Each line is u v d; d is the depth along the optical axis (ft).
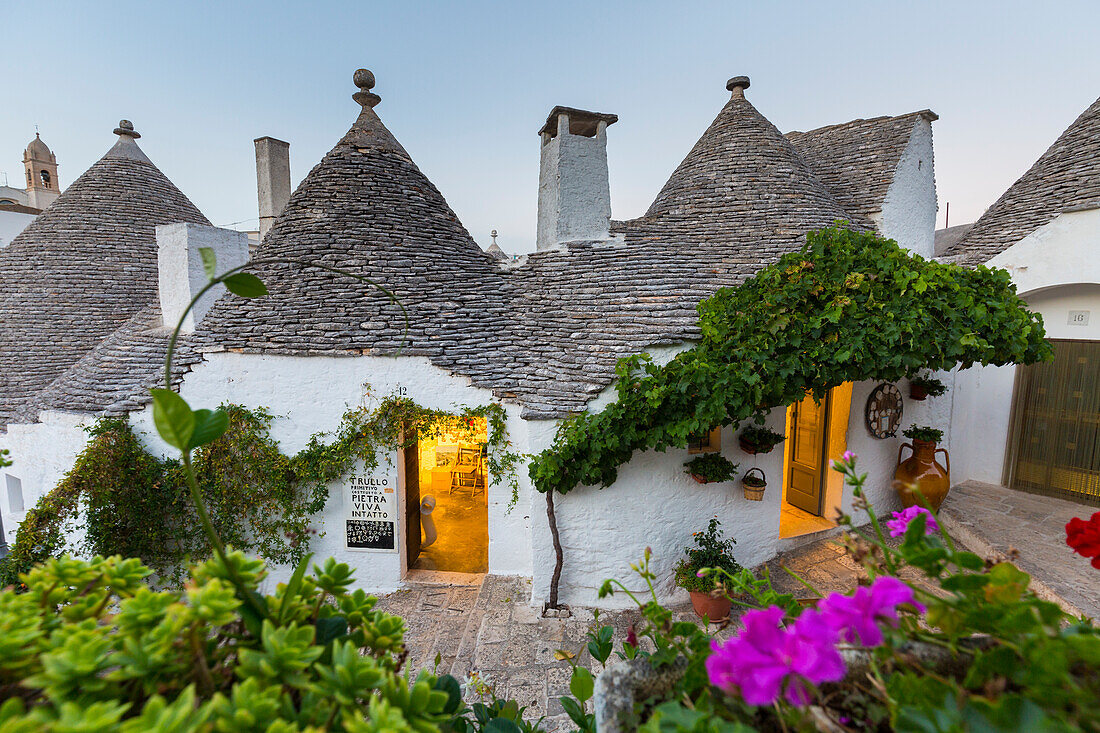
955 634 4.11
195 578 4.57
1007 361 18.98
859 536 5.27
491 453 23.11
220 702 3.42
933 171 32.78
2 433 26.78
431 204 30.71
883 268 17.19
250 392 23.66
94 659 3.58
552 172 28.68
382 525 24.30
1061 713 3.38
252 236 47.73
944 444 28.91
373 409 23.26
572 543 20.62
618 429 18.29
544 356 22.71
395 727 3.54
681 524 21.03
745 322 17.62
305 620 5.13
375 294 25.03
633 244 27.09
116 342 28.71
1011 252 26.73
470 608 22.49
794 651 3.84
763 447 20.95
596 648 6.62
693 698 4.75
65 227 36.73
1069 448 26.86
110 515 22.65
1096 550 5.53
